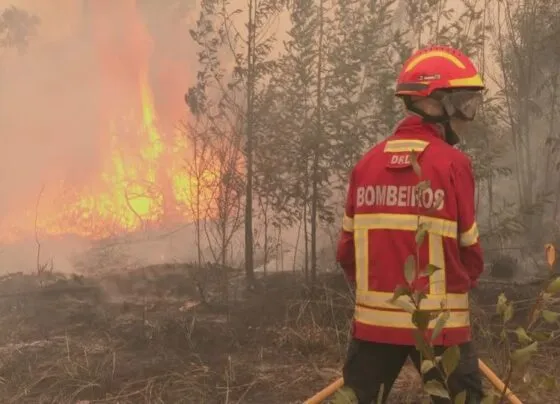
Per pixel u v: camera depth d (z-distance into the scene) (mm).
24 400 4023
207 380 4289
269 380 4281
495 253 7141
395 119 6176
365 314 2559
